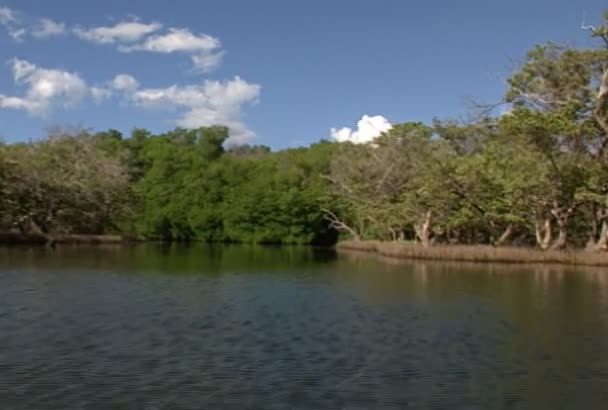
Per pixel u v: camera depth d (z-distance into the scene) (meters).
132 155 111.75
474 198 62.75
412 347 20.88
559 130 51.19
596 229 59.19
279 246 99.25
